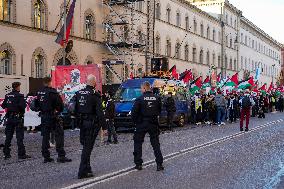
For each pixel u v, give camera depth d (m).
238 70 71.81
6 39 25.31
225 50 65.06
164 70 28.72
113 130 15.97
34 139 17.50
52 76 20.33
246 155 12.75
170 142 16.09
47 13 28.66
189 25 51.50
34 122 21.22
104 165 10.95
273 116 36.62
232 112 28.36
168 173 9.88
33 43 27.41
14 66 25.84
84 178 9.27
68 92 20.16
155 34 42.31
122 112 20.03
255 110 35.22
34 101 11.38
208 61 58.41
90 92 9.28
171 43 46.22
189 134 19.59
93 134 9.31
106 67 35.09
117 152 13.42
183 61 49.53
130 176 9.51
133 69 37.66
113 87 30.11
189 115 26.06
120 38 34.84
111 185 8.57
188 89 26.77
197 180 9.10
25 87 26.23
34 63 27.55
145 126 10.17
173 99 22.23
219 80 37.91
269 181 9.04
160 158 10.24
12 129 12.09
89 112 9.27
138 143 10.31
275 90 48.94
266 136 18.64
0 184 8.74
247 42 78.50
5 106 12.03
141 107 10.20
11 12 25.94
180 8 48.91
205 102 26.88
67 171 10.14
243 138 17.75
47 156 11.43
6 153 12.09
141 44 36.41
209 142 16.03
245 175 9.68
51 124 11.32
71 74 20.22
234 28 70.12
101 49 34.59
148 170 10.25
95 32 33.75
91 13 33.22
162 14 44.06
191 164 11.12
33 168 10.57
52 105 11.23
